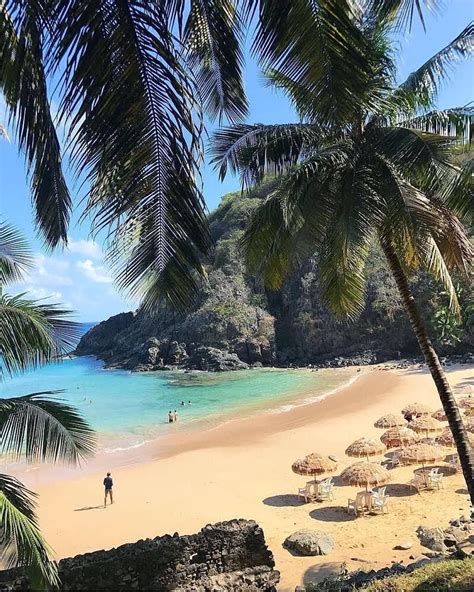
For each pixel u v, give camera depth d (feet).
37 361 25.12
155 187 13.34
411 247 31.71
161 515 55.93
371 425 92.48
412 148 32.60
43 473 75.31
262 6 13.82
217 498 59.31
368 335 199.82
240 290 232.94
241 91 20.63
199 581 28.40
